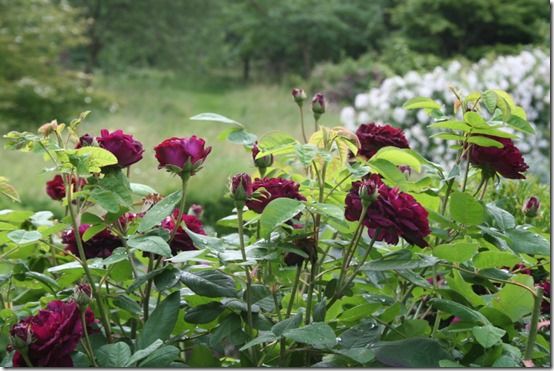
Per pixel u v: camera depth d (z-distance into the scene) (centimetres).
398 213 125
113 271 142
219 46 2139
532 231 159
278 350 138
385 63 1516
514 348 128
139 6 1962
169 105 1538
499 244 142
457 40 1708
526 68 677
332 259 156
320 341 116
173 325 126
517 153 148
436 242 153
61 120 1208
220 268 139
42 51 1357
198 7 2022
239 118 1396
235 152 906
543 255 144
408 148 161
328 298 142
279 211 124
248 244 154
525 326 161
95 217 134
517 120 152
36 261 179
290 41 2062
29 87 1180
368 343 127
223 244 133
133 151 134
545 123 663
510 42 1709
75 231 131
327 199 151
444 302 131
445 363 119
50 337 118
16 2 1267
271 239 135
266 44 2064
